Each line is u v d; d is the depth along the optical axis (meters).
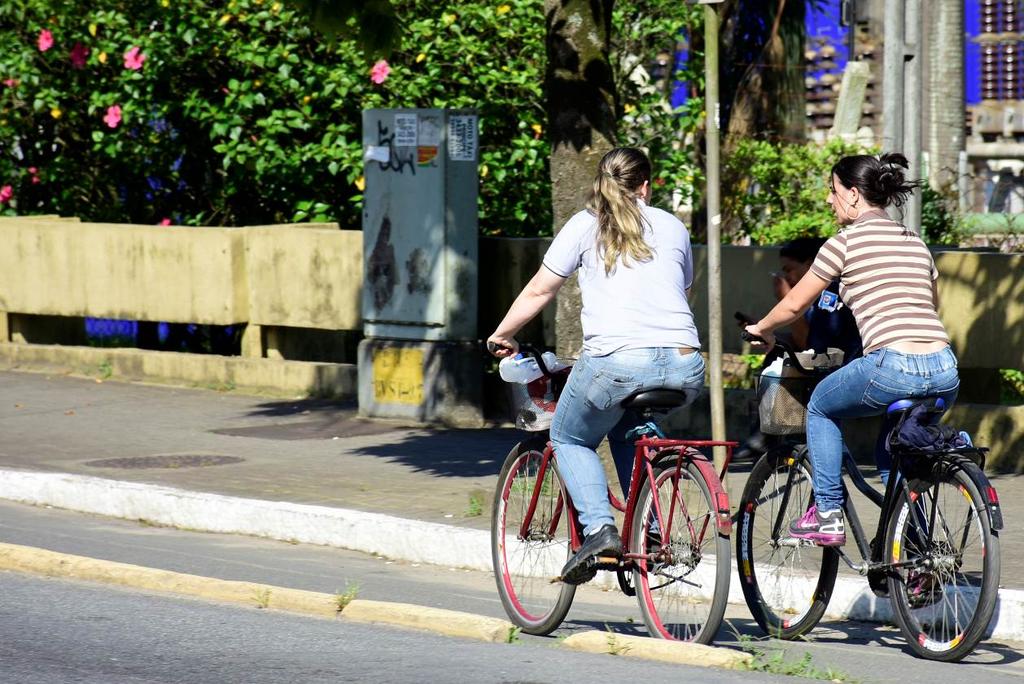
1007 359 27.39
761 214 42.97
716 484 14.84
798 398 16.72
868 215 15.95
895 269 15.59
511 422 33.28
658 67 44.03
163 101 40.75
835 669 14.66
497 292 33.88
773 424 16.75
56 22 41.78
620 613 18.50
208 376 38.50
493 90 37.78
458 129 32.72
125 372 39.97
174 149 42.31
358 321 36.34
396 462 28.45
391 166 33.31
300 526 23.08
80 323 44.69
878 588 16.31
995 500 14.86
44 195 47.09
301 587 19.62
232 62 39.88
